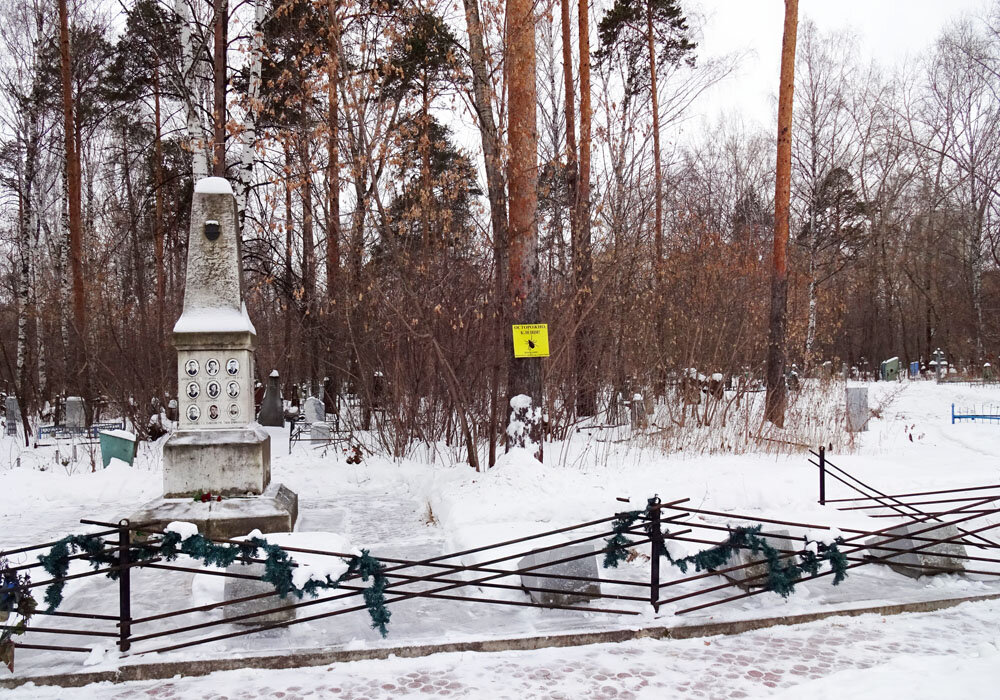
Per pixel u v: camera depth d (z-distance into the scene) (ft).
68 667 15.66
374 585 16.90
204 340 30.32
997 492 34.06
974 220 116.26
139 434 55.36
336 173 45.62
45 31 75.77
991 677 14.06
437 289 45.29
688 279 63.93
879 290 150.51
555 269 52.54
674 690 14.57
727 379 60.70
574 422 54.24
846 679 14.42
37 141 75.51
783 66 57.11
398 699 14.24
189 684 15.14
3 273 105.91
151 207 75.87
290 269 61.26
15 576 15.62
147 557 16.63
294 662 15.97
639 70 60.18
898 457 45.60
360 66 41.11
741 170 112.88
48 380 80.38
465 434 38.65
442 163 60.08
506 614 19.20
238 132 43.62
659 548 18.72
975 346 119.75
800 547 22.93
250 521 28.09
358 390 55.01
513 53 36.14
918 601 19.72
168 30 60.44
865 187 122.11
